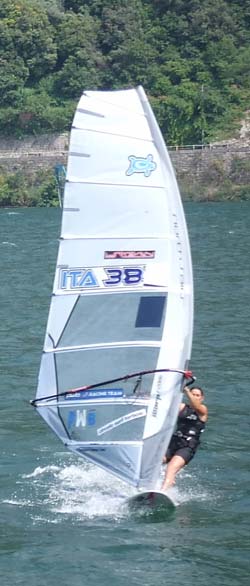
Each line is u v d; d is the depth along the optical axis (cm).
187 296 4956
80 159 4919
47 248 19850
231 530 4703
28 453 5922
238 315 10500
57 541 4597
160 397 4966
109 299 4956
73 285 4972
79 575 4244
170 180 4906
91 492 5244
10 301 12031
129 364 4978
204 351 8694
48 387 5000
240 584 4162
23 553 4466
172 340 4947
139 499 4975
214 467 5659
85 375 4997
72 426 5000
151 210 4934
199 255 17312
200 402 5288
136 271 4959
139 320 4975
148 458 4969
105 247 4953
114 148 4909
